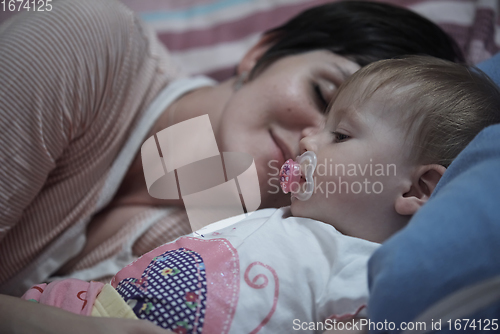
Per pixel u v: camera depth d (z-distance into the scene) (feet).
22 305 1.81
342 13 2.92
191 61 4.64
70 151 2.68
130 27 3.03
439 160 2.03
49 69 2.44
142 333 1.62
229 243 2.01
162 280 1.86
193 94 3.14
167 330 1.65
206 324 1.77
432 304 1.39
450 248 1.40
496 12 4.10
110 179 2.85
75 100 2.51
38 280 2.75
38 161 2.44
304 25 3.04
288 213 2.35
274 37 3.37
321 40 2.85
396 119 2.08
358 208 2.09
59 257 2.78
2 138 2.33
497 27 4.02
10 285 2.73
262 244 2.00
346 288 1.85
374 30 2.81
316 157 2.20
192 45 4.74
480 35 3.93
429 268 1.39
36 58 2.43
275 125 2.60
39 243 2.69
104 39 2.70
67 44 2.53
